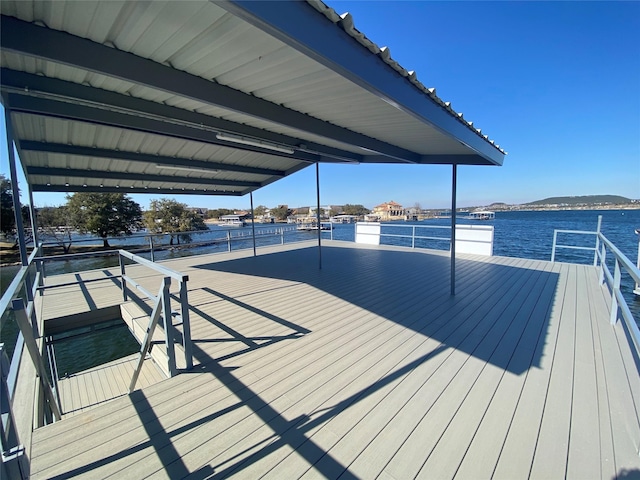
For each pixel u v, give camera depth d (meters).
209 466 1.34
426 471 1.29
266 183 6.75
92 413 1.71
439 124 2.20
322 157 5.04
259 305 3.67
